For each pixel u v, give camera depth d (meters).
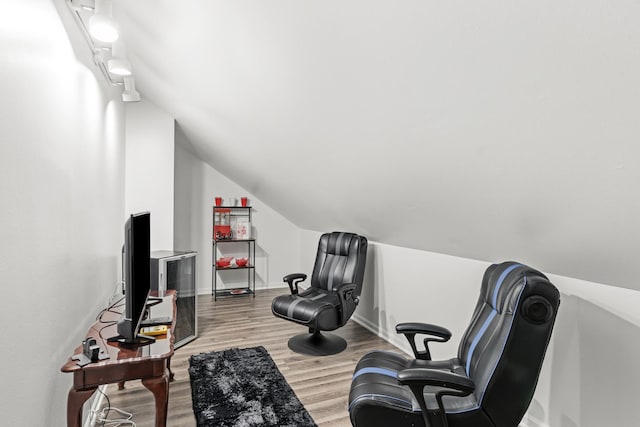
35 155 1.28
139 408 2.22
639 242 1.24
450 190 1.74
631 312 1.57
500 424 1.38
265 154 3.04
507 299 1.44
